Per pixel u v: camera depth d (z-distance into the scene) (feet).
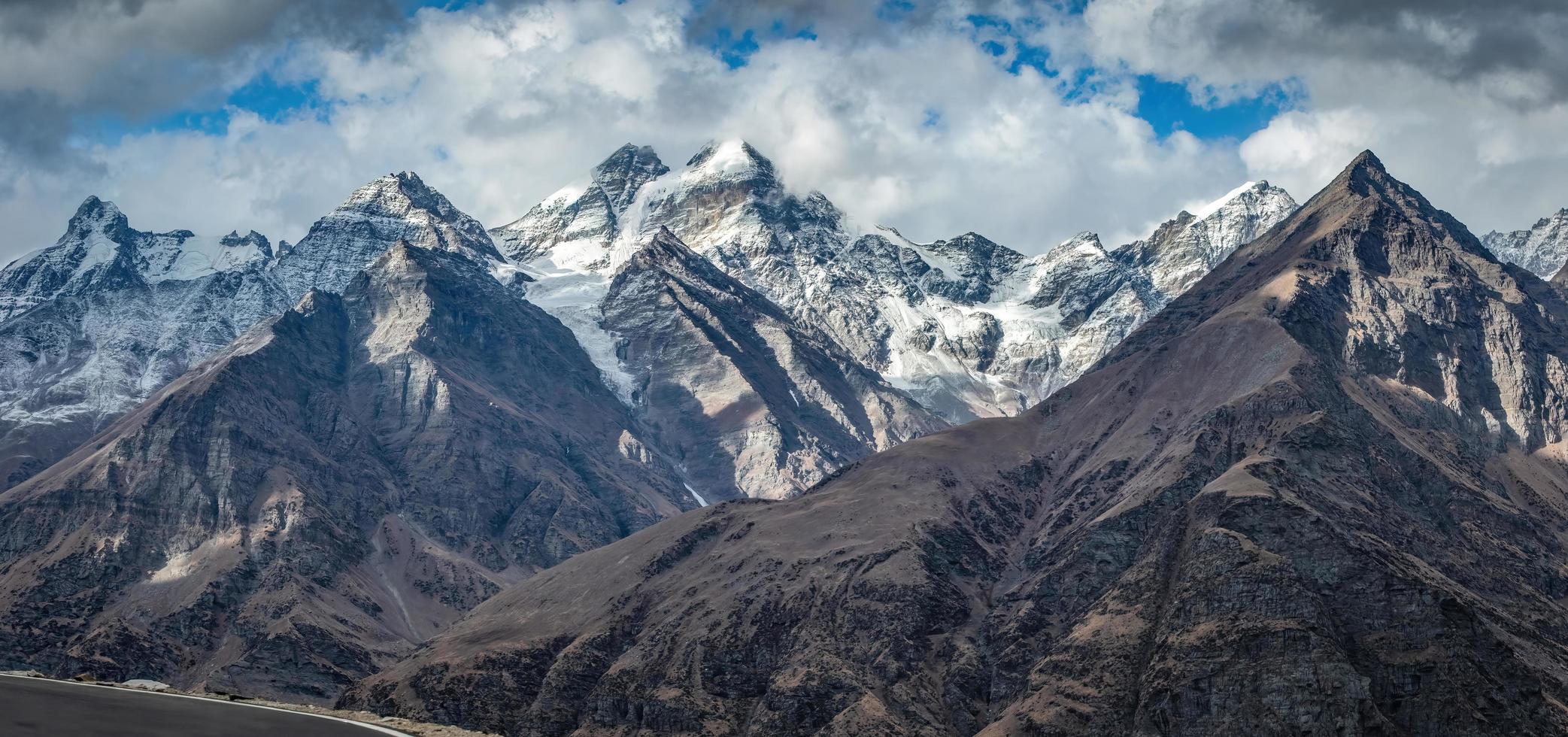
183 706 304.09
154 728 271.69
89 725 267.18
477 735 321.32
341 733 288.92
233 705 319.68
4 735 251.39
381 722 330.75
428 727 326.24
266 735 277.23
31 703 283.79
